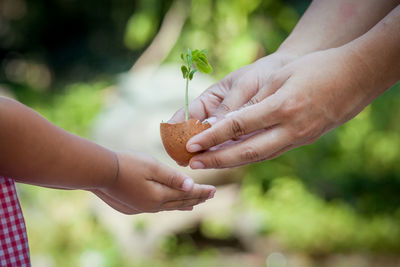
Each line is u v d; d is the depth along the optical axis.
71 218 5.07
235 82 1.87
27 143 1.30
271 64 1.85
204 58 1.68
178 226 4.95
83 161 1.42
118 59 8.76
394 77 1.61
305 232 5.32
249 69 1.89
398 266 5.07
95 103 6.71
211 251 5.00
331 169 6.17
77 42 9.34
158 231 4.88
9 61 9.30
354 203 5.98
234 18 5.53
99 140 4.75
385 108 6.47
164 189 1.60
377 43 1.58
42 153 1.33
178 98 4.71
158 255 4.86
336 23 1.93
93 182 1.47
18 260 1.31
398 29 1.57
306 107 1.58
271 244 5.18
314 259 5.14
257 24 5.63
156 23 6.02
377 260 5.14
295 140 1.61
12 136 1.27
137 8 8.58
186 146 1.60
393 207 5.89
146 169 1.57
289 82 1.60
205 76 5.25
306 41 1.92
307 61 1.63
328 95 1.59
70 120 6.61
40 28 9.45
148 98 4.72
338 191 6.12
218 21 5.62
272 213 5.58
